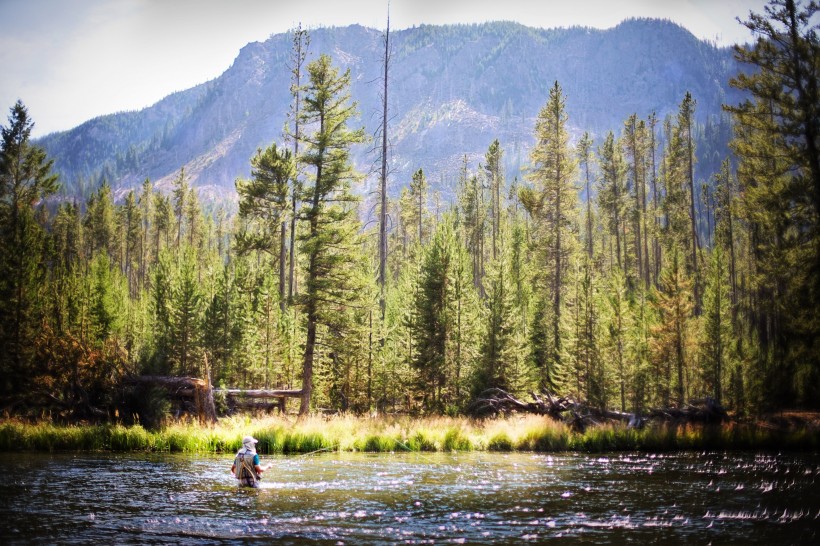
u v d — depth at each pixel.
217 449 27.52
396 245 99.69
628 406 41.75
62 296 39.50
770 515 14.81
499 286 42.31
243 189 52.62
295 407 41.38
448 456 27.48
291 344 45.75
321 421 32.84
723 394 41.72
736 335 52.06
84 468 21.11
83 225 107.94
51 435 26.36
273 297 46.56
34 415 30.72
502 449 30.59
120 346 35.31
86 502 15.48
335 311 37.94
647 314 50.50
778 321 40.72
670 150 80.31
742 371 41.34
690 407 36.25
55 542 11.76
